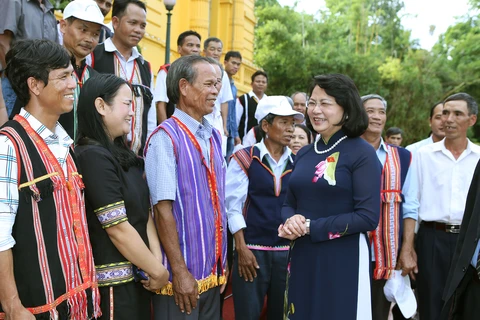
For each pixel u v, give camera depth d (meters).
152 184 2.63
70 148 2.31
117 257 2.43
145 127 3.90
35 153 2.07
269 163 3.67
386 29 33.78
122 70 4.03
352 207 2.72
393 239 3.67
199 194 2.71
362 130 2.77
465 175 4.03
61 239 2.09
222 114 6.07
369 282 2.73
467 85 28.44
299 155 2.98
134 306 2.46
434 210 4.08
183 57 2.80
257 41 25.14
